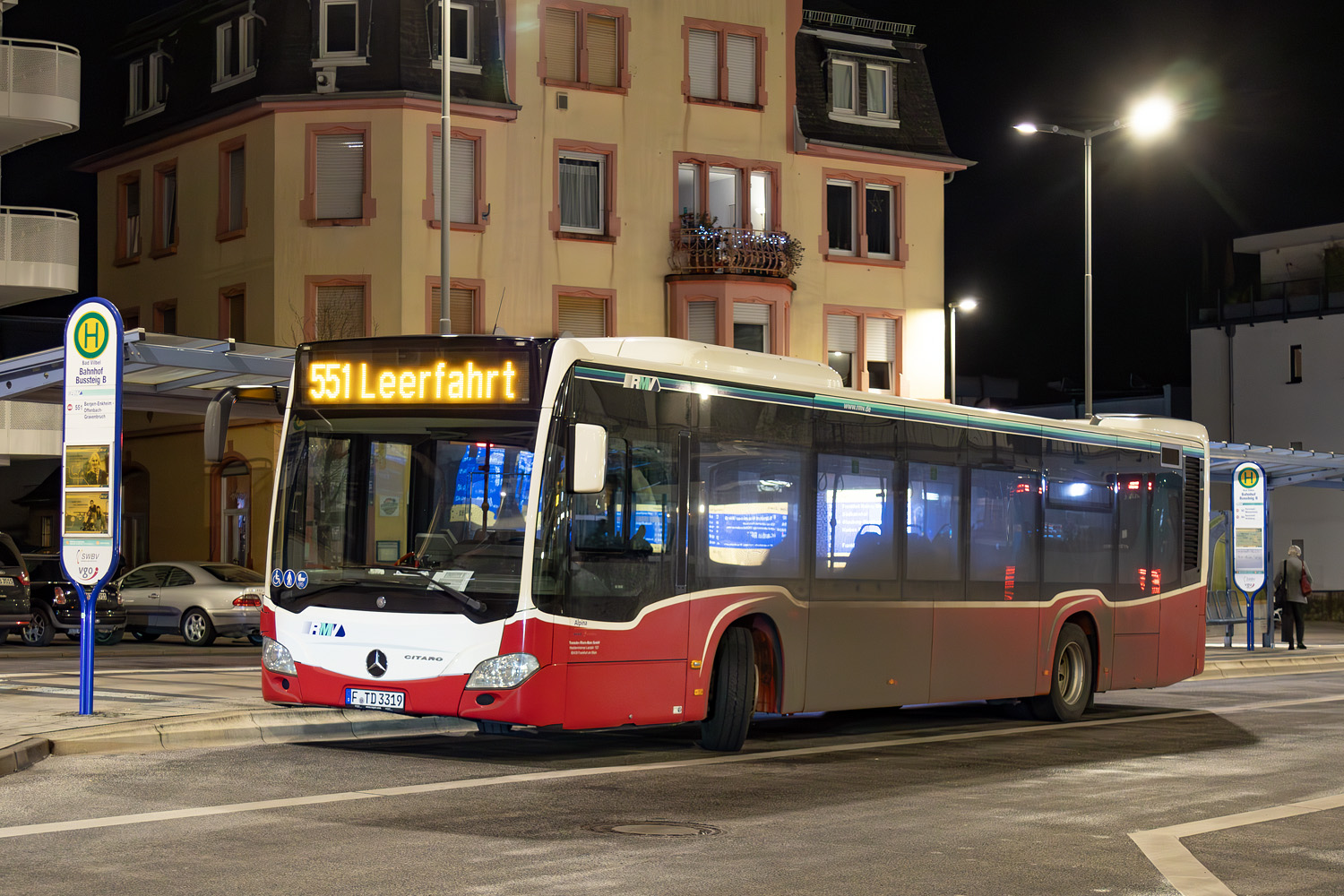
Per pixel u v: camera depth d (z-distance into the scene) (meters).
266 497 41.81
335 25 42.09
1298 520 64.69
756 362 15.29
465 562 13.08
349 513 13.48
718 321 45.75
